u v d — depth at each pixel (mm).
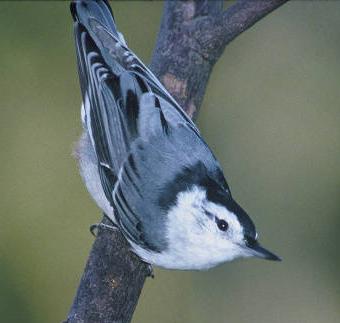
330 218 11547
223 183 8086
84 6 8891
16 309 10648
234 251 7953
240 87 12156
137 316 10906
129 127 8367
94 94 8625
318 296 11328
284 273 11367
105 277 8492
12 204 11094
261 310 11211
